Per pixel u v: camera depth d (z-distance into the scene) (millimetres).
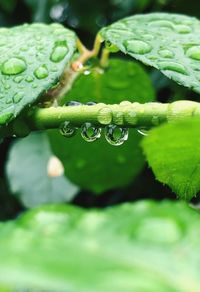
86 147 191
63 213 87
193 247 75
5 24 296
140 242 75
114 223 81
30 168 243
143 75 180
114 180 201
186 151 117
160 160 121
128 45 138
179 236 78
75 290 59
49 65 136
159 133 110
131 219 81
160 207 86
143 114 133
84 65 163
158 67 131
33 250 70
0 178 310
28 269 62
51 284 60
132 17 154
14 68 135
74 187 239
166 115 133
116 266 67
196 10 255
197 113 132
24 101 130
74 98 179
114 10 292
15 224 85
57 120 137
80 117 135
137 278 65
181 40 142
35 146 247
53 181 240
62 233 78
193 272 70
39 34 145
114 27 147
